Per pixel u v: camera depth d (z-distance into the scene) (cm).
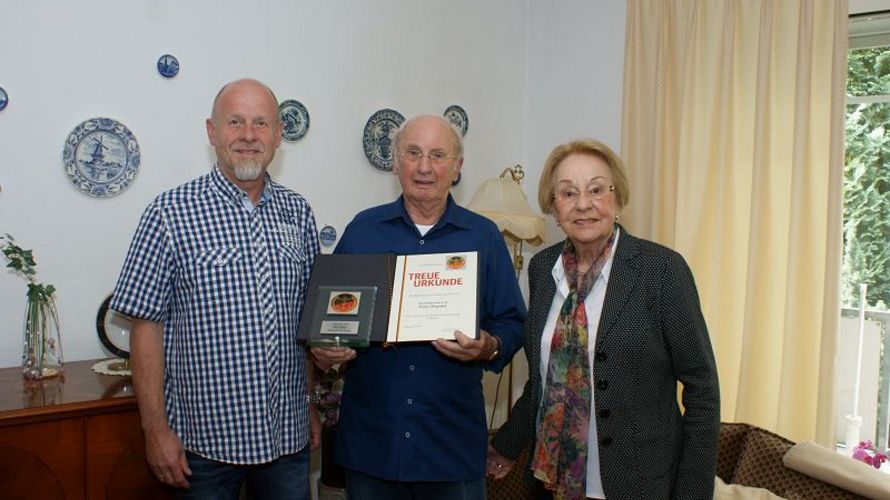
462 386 174
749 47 257
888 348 250
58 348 202
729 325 262
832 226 229
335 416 234
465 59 326
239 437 162
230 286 162
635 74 289
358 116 285
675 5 276
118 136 224
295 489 177
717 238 260
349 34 280
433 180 174
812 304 238
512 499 242
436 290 170
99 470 172
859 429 256
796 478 206
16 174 208
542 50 348
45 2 210
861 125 253
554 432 152
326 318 166
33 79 209
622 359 143
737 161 260
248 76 252
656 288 144
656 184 280
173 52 234
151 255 160
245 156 165
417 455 169
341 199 282
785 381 238
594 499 147
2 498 160
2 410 160
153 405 160
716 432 142
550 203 162
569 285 157
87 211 221
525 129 358
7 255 194
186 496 167
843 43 228
